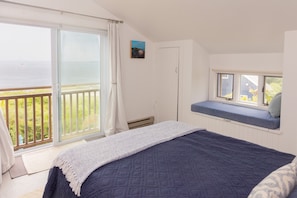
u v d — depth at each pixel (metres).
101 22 3.63
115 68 3.80
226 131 3.41
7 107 3.28
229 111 3.37
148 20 3.64
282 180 1.14
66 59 3.41
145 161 1.65
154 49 4.46
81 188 1.44
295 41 2.62
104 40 3.76
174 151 1.83
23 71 3.42
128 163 1.61
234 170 1.53
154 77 4.53
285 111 2.79
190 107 3.93
